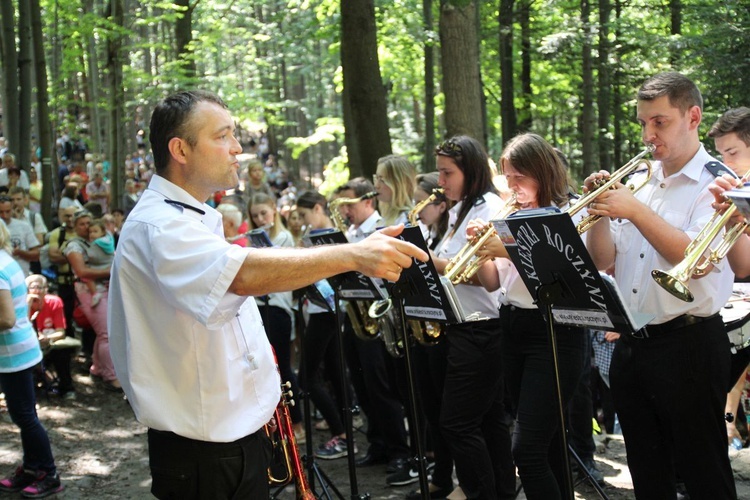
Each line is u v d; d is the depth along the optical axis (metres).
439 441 4.73
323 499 4.54
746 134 4.22
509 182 3.77
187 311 2.31
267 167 28.88
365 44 8.57
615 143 14.36
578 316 2.97
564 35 12.29
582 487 4.73
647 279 3.29
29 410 5.05
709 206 3.23
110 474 5.56
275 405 2.71
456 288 4.12
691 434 3.24
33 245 8.53
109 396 7.35
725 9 8.94
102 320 7.56
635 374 3.34
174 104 2.58
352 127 9.48
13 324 4.87
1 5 9.97
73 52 15.22
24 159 10.22
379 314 3.90
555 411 3.58
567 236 2.77
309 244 4.46
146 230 2.46
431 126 13.98
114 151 13.63
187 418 2.53
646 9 13.25
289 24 18.77
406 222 4.74
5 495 5.10
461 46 9.50
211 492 2.57
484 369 4.06
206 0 18.44
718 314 3.28
